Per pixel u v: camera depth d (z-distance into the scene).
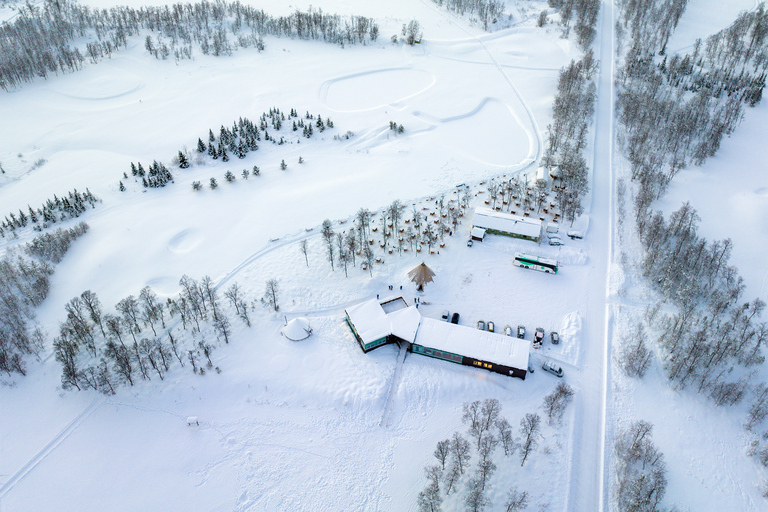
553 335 101.81
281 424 90.19
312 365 98.38
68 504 80.12
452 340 98.44
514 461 82.62
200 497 81.19
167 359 97.56
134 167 156.62
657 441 86.12
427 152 165.50
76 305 102.81
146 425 90.00
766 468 83.06
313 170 160.62
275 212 137.62
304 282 114.69
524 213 133.12
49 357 99.75
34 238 130.25
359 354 100.56
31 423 90.06
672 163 149.38
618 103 181.25
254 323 105.94
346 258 117.69
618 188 141.88
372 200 140.88
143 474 83.56
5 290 110.62
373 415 91.19
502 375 96.38
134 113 198.25
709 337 99.81
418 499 78.44
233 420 90.69
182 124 189.75
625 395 93.00
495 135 174.62
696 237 123.50
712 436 87.19
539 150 162.25
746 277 115.62
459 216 131.38
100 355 99.75
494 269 117.69
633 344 100.44
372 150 172.75
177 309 106.00
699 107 170.75
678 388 93.75
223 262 121.31
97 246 127.12
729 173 149.00
